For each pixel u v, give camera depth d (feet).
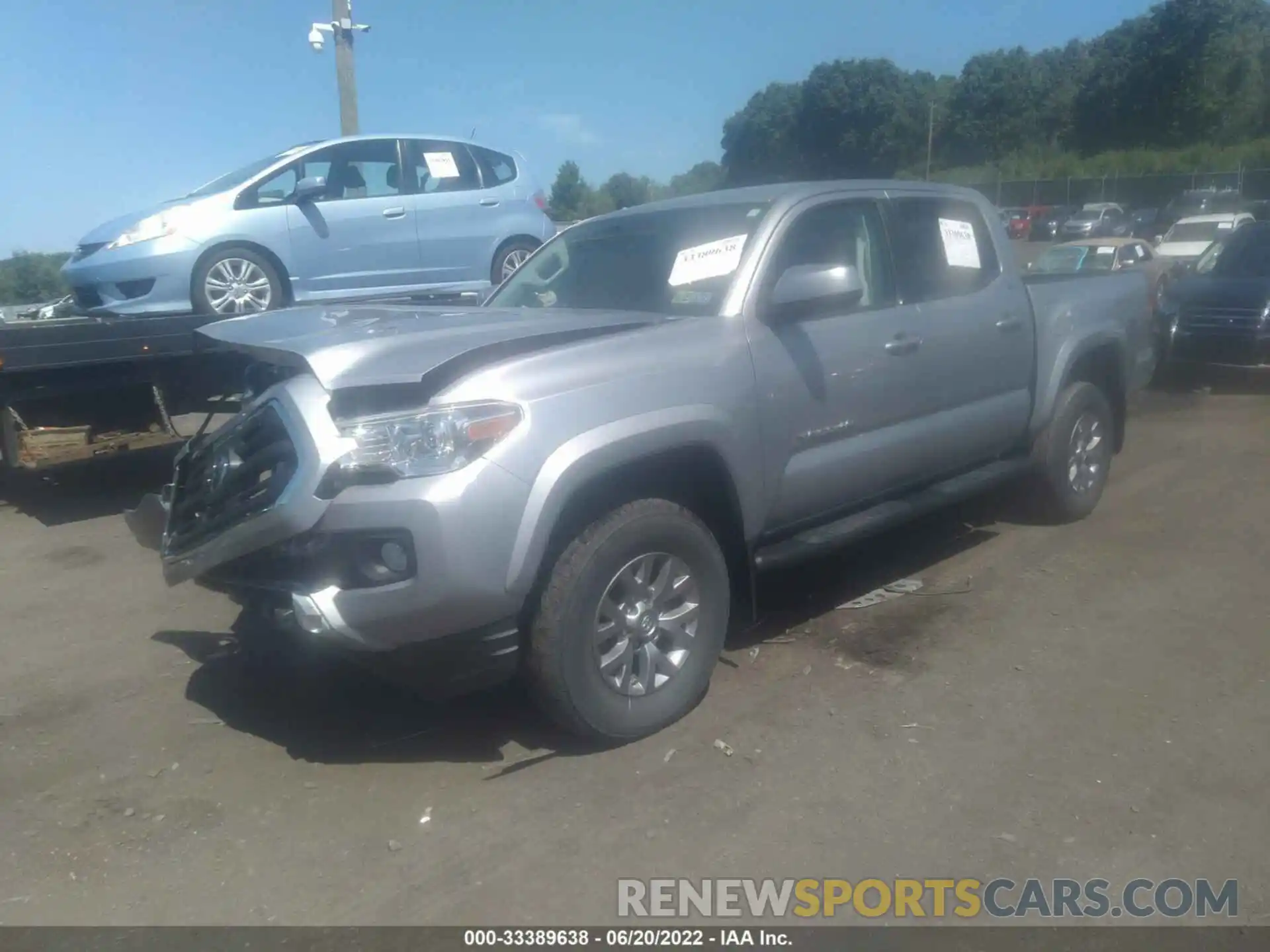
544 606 12.28
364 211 28.99
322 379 11.79
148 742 13.82
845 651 15.83
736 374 13.91
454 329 13.33
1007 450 19.79
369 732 13.89
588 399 12.37
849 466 15.70
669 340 13.50
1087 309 20.84
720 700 14.35
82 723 14.40
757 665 15.42
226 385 24.03
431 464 11.42
